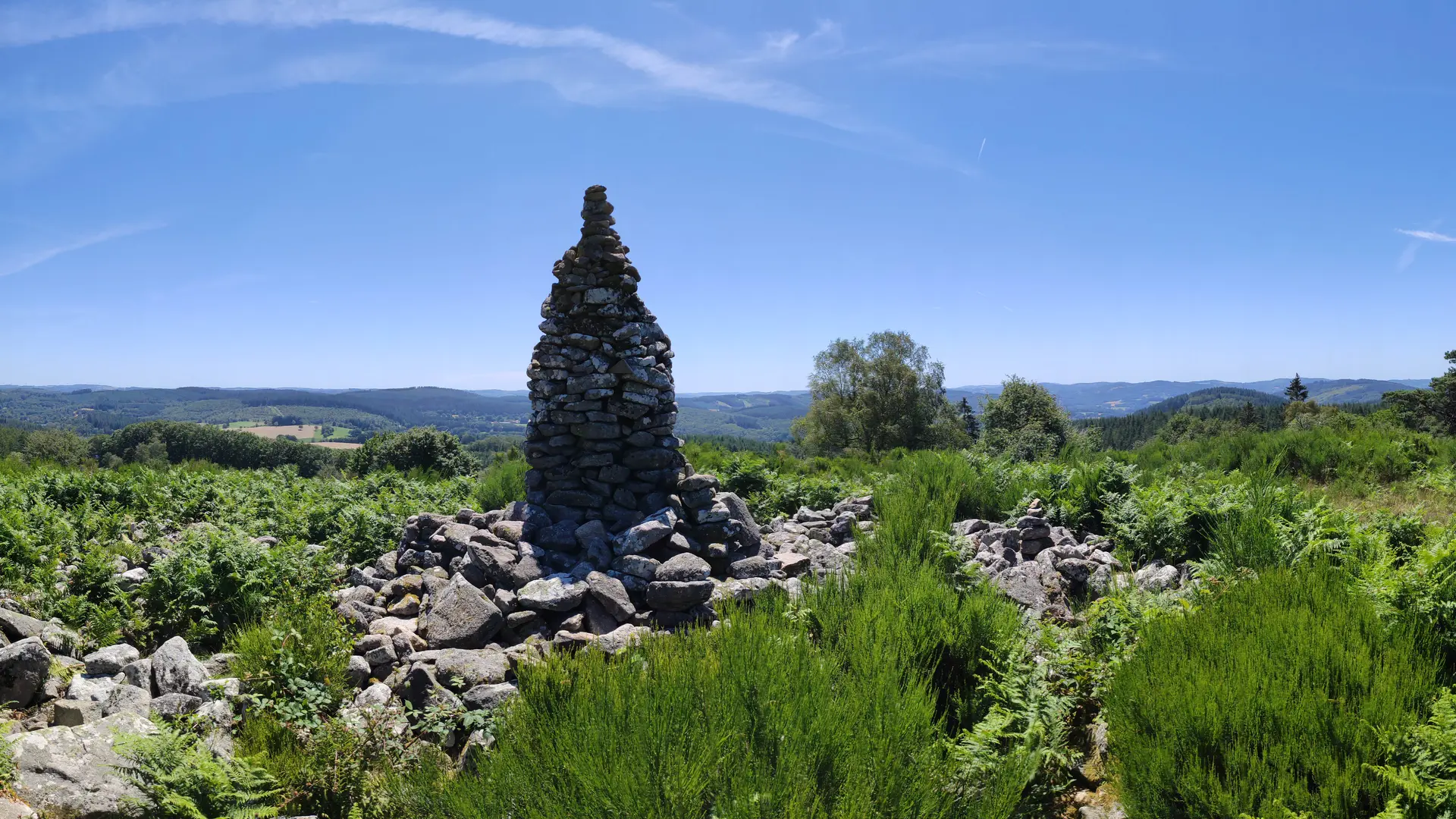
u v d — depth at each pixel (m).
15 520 8.08
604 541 7.55
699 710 4.16
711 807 3.62
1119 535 8.44
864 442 48.50
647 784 3.41
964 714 4.78
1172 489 9.43
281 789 4.07
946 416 51.41
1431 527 6.51
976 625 5.25
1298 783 3.47
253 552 7.00
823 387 51.12
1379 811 3.37
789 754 3.65
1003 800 3.53
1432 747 3.41
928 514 8.79
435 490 13.28
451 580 7.06
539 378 8.41
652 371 8.31
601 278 8.27
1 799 3.37
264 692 5.03
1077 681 4.89
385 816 4.04
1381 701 3.80
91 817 3.47
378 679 5.63
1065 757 4.14
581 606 6.61
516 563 7.02
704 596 6.58
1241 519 7.71
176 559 6.57
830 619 5.60
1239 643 4.52
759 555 8.05
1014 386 42.41
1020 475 11.17
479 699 5.04
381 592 7.13
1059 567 7.63
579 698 4.29
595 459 8.06
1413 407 39.84
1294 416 59.81
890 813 3.46
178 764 3.70
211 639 6.30
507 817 3.59
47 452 46.66
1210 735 3.80
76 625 6.21
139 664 5.18
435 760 4.37
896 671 4.53
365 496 12.38
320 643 5.40
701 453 15.55
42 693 4.89
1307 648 4.24
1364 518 8.95
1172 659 4.42
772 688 4.19
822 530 9.82
